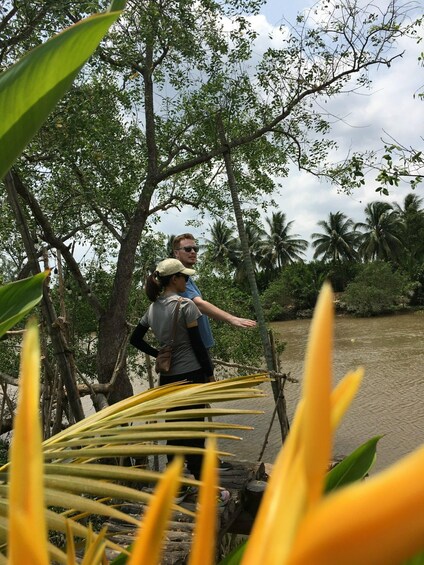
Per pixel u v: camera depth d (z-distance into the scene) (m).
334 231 57.22
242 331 11.34
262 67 9.88
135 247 10.02
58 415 4.99
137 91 10.59
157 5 9.13
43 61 1.07
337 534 0.11
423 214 51.69
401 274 49.31
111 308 9.66
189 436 1.56
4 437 8.34
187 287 4.50
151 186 10.34
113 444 1.70
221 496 3.99
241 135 10.77
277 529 0.13
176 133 11.22
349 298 46.22
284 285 51.09
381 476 0.12
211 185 11.66
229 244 52.72
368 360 23.98
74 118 7.40
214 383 1.89
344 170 10.13
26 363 0.19
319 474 0.14
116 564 1.09
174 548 3.09
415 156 6.62
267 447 12.89
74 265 8.98
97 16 0.99
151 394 1.88
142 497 1.32
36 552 0.16
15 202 3.96
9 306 1.66
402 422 14.41
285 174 11.62
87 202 9.64
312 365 0.14
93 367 11.17
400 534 0.11
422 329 34.12
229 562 0.92
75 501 1.30
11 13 6.24
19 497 0.17
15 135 1.19
